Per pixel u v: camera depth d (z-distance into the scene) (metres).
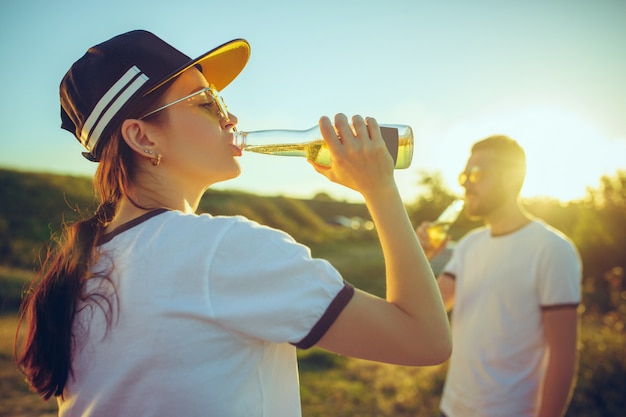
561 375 2.32
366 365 6.65
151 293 1.01
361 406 5.38
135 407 0.99
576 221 12.27
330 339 0.99
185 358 0.98
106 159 1.21
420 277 1.06
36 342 1.13
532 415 2.44
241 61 1.41
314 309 0.97
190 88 1.21
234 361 1.00
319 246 27.50
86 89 1.19
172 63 1.19
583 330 5.94
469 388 2.57
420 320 1.03
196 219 1.06
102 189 1.23
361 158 1.11
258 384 1.05
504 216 2.67
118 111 1.16
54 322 1.10
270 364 1.09
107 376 1.03
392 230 1.09
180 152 1.19
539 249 2.47
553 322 2.38
